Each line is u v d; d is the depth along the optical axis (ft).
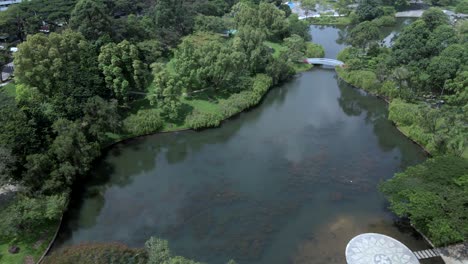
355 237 272.72
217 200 325.01
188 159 382.22
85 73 397.60
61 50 424.87
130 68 428.56
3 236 275.39
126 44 430.20
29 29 587.27
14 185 301.63
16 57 397.39
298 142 405.18
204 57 461.37
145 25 568.41
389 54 544.62
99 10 499.92
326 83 545.03
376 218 300.61
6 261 258.57
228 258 269.64
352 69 544.21
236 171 361.10
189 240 285.43
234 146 401.08
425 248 268.41
